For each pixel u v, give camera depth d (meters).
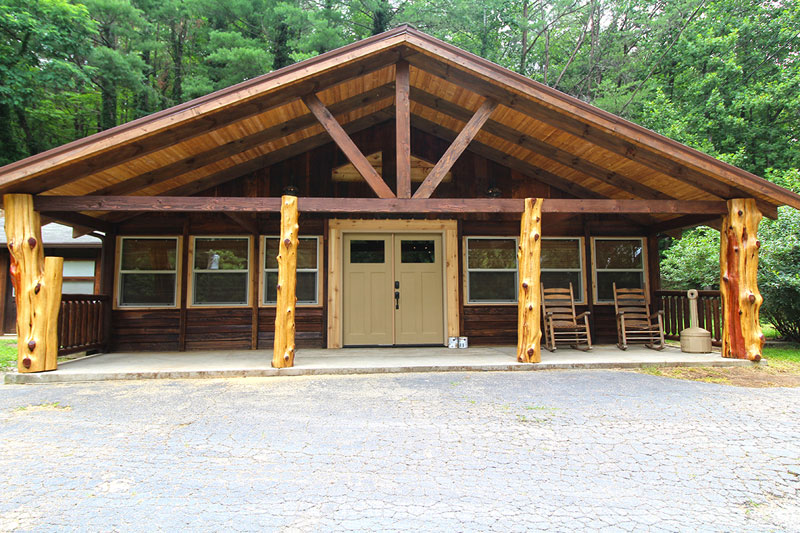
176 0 16.69
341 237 8.02
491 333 8.08
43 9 13.45
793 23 16.36
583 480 2.73
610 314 8.32
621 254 8.47
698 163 5.70
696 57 17.39
